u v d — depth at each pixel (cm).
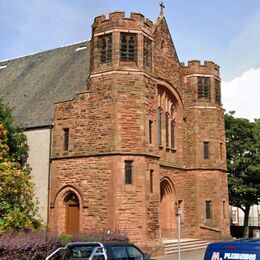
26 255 1709
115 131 2608
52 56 3969
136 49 2741
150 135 2772
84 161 2703
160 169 3095
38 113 3209
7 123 2914
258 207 6544
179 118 3431
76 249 1432
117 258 1421
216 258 934
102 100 2694
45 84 3566
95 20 2833
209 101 3506
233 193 4331
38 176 2969
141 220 2555
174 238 3195
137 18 2772
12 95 3706
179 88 3438
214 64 3575
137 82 2695
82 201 2656
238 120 4400
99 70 2738
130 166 2603
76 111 2802
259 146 4241
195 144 3419
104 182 2597
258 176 4184
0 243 1664
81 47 3788
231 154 4331
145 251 2511
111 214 2527
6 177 2242
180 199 3319
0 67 4394
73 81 3331
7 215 2177
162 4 3312
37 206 2762
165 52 3275
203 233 3294
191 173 3403
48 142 2984
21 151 3014
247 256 894
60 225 2742
